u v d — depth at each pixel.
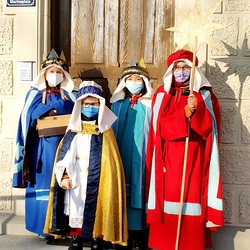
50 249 3.76
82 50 4.46
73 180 3.45
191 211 3.41
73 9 4.46
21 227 4.07
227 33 3.95
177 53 3.55
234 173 3.99
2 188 4.34
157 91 3.71
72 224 3.47
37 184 3.79
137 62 4.40
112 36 4.42
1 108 4.33
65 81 3.97
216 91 3.99
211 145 3.46
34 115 3.79
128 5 4.39
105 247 3.81
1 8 4.29
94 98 3.55
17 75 4.27
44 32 4.28
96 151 3.49
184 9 4.07
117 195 3.45
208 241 3.61
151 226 3.55
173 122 3.43
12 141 4.33
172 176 3.45
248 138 3.96
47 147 3.77
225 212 4.00
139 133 3.71
